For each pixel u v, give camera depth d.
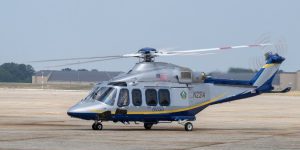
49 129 44.44
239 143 34.62
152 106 45.16
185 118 46.03
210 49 42.84
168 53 44.81
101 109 43.59
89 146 31.69
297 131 45.41
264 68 49.66
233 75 57.25
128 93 44.50
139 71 45.53
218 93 48.00
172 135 39.66
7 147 30.72
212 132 43.72
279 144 34.41
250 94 49.19
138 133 40.97
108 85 44.72
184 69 46.75
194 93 46.88
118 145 32.44
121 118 44.31
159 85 45.59
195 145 33.12
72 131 42.12
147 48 45.31
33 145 31.78
